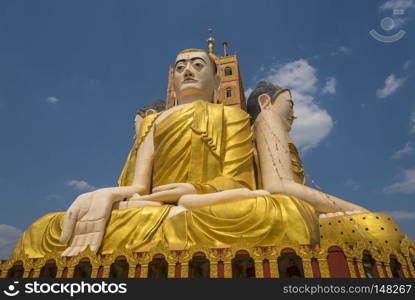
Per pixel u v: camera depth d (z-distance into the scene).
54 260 8.01
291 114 14.35
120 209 10.12
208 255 7.26
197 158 11.63
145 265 7.36
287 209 8.38
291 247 7.11
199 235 8.55
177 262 7.27
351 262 6.83
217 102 15.59
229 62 26.44
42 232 9.82
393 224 9.71
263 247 7.26
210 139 11.91
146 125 13.69
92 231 9.22
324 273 6.70
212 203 9.37
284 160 12.30
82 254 7.92
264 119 13.62
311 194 11.21
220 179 10.92
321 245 7.10
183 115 12.58
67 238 9.16
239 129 12.59
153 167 12.84
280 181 11.67
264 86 16.27
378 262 7.30
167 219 9.09
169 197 10.21
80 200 9.84
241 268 7.96
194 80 14.57
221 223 8.57
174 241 8.59
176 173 11.61
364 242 7.46
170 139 12.18
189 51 15.32
